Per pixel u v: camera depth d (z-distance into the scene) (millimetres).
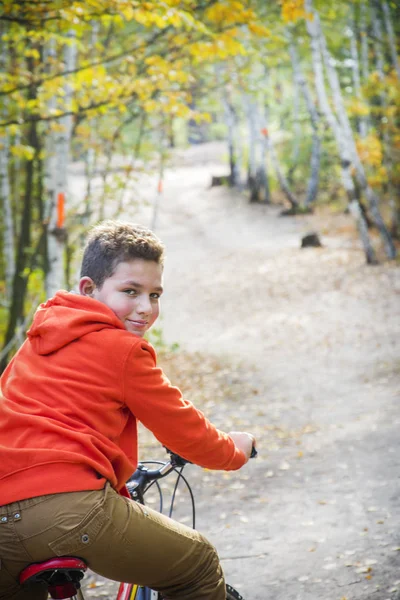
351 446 6703
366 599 3547
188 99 9125
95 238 2131
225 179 35281
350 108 19672
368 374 10008
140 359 2006
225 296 18203
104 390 1976
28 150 8445
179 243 26469
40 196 12602
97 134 12570
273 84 32625
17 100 7746
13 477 1881
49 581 1868
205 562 2125
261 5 12242
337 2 19312
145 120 13891
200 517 5262
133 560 1947
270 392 9773
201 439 2090
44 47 9773
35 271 11266
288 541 4555
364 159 20562
